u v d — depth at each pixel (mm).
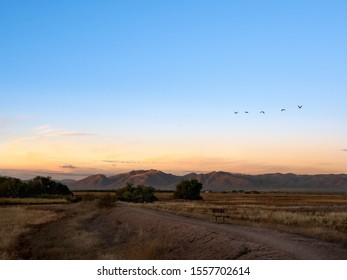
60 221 50250
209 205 84188
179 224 33062
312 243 21422
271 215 47094
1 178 140875
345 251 18906
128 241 31812
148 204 88562
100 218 56375
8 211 65875
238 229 29359
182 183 136875
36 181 142625
